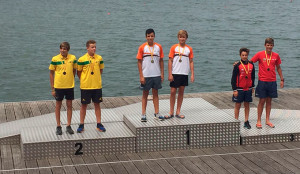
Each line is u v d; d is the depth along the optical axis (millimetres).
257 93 8297
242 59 8133
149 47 7762
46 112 10492
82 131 7660
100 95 7586
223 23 49719
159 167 6930
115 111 9500
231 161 7176
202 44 33844
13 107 10883
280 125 8547
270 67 8172
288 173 6699
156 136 7570
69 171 6738
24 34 39250
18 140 7922
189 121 7820
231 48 31875
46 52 29750
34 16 56594
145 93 7797
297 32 41594
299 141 8141
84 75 7449
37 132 7613
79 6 73938
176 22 50969
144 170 6809
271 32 41562
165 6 74875
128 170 6805
